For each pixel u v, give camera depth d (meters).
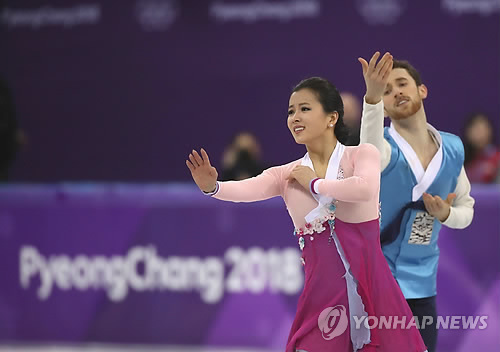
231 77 29.50
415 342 8.79
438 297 15.16
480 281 15.07
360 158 8.74
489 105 27.45
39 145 30.95
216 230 16.52
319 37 28.56
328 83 9.05
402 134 10.95
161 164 30.22
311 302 8.87
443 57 27.62
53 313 17.23
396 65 11.02
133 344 16.80
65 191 17.31
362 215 8.72
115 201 17.02
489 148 22.33
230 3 29.27
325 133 9.07
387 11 27.91
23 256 17.42
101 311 16.98
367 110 9.74
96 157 30.66
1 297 17.48
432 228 10.89
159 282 16.75
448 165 10.87
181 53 29.78
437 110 27.75
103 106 30.48
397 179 10.70
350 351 8.68
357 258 8.68
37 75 30.73
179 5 29.66
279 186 9.23
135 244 16.89
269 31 29.05
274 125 29.23
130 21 29.97
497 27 27.25
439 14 27.58
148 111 30.20
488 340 14.98
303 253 9.05
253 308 16.23
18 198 17.50
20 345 17.33
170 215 16.75
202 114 29.86
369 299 8.67
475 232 15.12
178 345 16.58
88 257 17.11
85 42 30.28
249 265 16.28
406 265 10.90
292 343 8.81
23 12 30.56
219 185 8.96
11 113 27.02
